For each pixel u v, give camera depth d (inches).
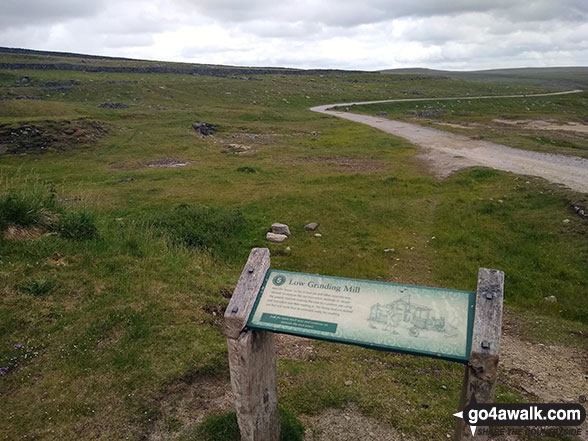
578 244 486.9
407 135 1471.5
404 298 175.8
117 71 3019.2
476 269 456.1
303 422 234.4
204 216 576.7
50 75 2556.6
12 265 335.9
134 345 280.7
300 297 184.2
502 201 657.6
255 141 1417.3
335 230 578.6
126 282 344.5
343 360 296.0
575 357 310.7
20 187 556.7
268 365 198.8
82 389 246.8
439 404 250.8
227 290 377.4
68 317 297.1
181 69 3376.0
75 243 384.8
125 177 898.1
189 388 254.1
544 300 397.7
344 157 1130.0
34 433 219.5
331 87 3403.1
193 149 1227.2
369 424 233.6
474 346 152.9
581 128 1667.1
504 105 2610.7
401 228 589.6
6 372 253.9
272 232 565.0
